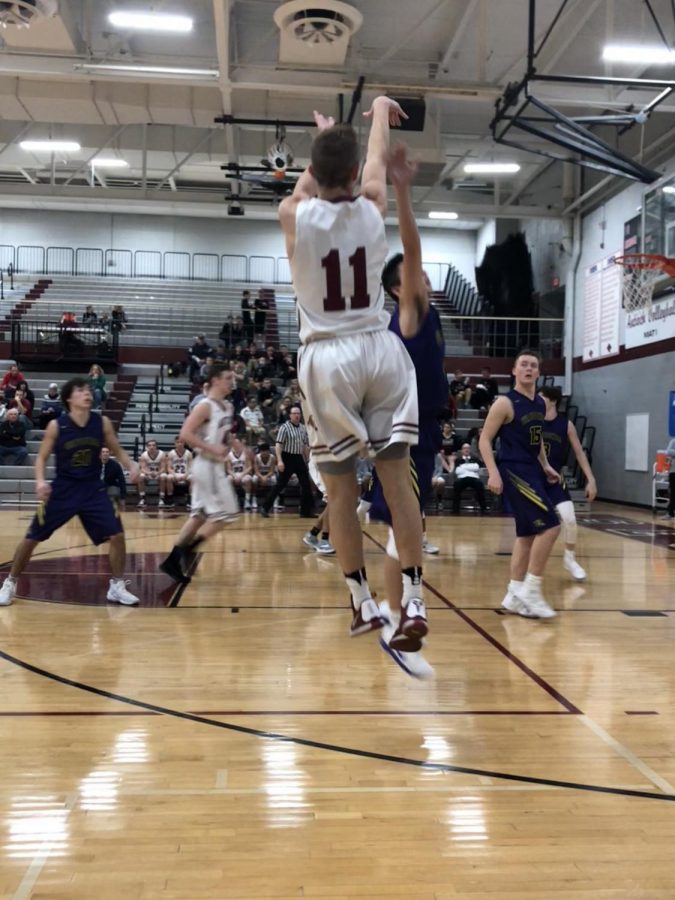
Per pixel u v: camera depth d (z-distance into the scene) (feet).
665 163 51.08
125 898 6.93
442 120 58.65
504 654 15.56
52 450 19.33
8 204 84.99
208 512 21.80
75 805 8.71
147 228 88.43
